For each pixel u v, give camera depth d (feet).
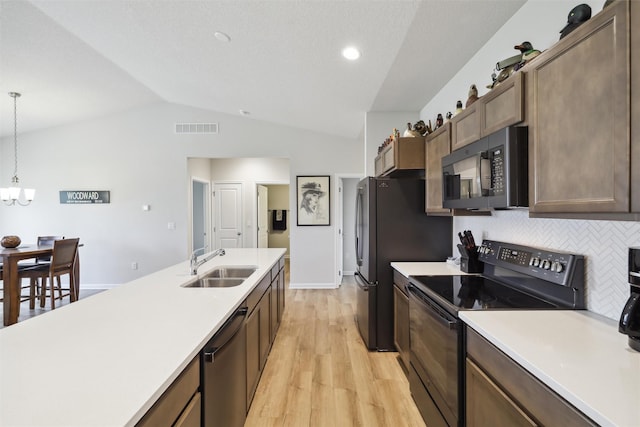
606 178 2.96
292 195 17.01
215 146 16.84
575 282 4.58
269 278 8.68
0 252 11.34
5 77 11.77
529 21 5.79
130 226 16.66
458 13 6.22
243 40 8.32
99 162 16.65
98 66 11.42
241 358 5.41
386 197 9.15
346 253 20.21
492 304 4.91
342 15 6.61
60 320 4.21
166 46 9.45
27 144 16.70
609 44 2.89
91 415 2.23
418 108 11.88
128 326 4.00
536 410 2.94
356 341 10.01
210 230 21.43
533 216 4.03
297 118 15.20
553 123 3.65
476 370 4.07
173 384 3.00
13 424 2.11
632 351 3.25
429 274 7.36
